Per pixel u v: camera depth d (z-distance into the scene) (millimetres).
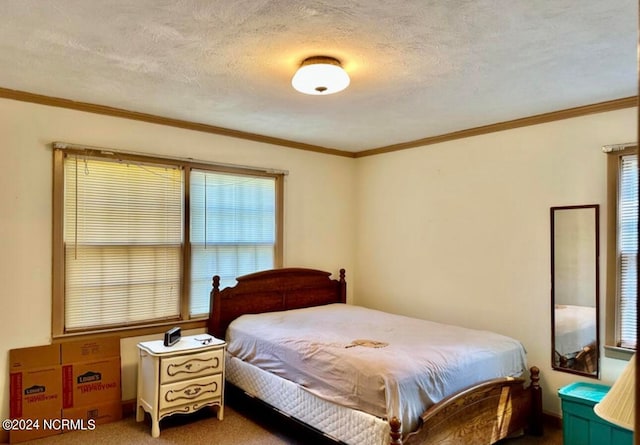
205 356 3303
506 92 2988
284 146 4559
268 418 3424
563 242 3379
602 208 3191
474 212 3975
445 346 2857
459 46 2270
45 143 3186
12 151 3059
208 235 4043
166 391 3111
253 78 2768
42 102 3166
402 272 4617
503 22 2010
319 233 4852
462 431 2539
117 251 3523
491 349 2930
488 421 2719
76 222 3332
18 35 2164
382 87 2906
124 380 3498
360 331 3305
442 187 4246
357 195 5164
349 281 5117
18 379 2998
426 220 4387
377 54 2377
